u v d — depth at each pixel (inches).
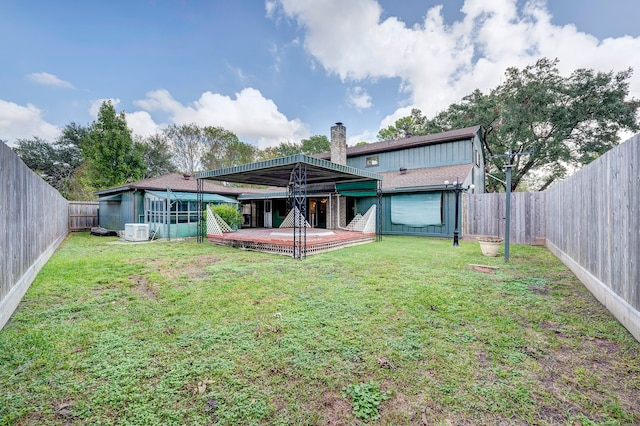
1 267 137.0
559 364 102.1
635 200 124.3
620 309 135.0
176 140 1231.5
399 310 150.9
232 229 525.7
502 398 85.0
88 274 229.9
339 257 304.8
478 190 645.9
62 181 1162.6
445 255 315.3
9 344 115.0
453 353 109.2
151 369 98.9
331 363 102.5
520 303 161.2
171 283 205.9
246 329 130.0
